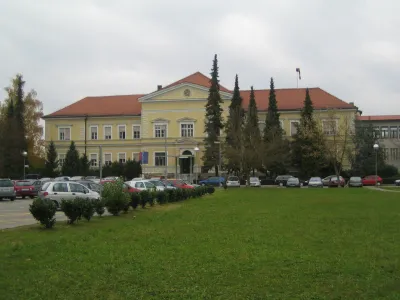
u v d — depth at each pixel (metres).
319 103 89.75
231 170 78.12
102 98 100.88
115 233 16.72
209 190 47.16
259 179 78.81
